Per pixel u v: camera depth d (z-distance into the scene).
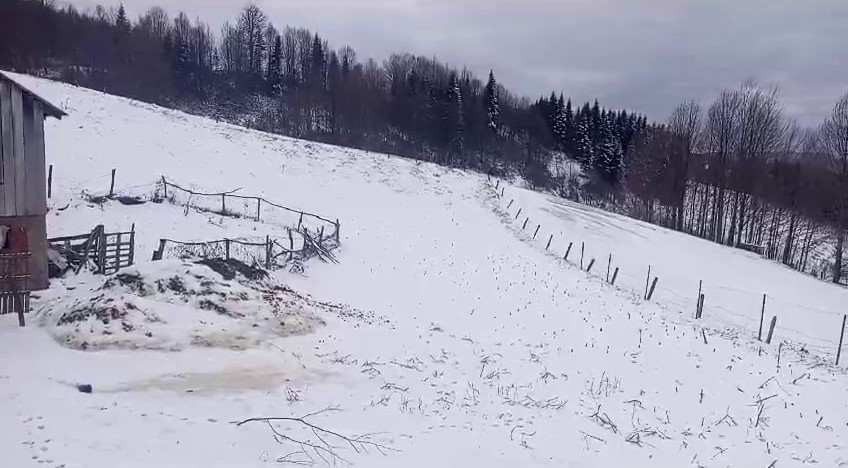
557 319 24.39
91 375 11.66
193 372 12.56
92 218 26.61
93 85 68.88
